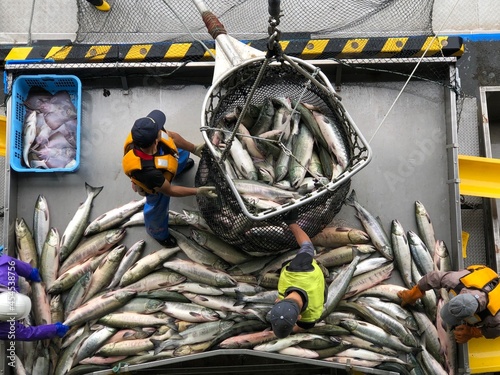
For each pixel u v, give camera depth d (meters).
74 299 5.06
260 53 4.51
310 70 4.70
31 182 5.22
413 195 5.17
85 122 5.29
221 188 4.54
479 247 5.69
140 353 4.96
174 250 5.07
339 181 4.28
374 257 5.09
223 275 4.98
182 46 5.21
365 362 4.93
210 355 4.85
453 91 5.10
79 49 5.21
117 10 5.62
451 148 5.09
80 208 5.15
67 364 5.00
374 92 5.29
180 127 5.29
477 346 5.15
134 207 5.14
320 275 4.29
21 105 5.28
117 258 5.07
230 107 4.89
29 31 5.97
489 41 6.07
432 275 4.70
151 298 5.04
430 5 5.57
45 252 5.11
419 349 4.98
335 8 5.66
